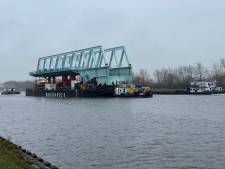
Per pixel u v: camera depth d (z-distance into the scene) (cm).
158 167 2986
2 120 6956
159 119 6800
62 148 3841
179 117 7219
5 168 1925
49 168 2414
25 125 6025
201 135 4659
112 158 3328
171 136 4594
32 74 19562
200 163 3109
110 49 14975
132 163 3130
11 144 3047
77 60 16238
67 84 17788
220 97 17650
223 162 3141
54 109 9700
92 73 15438
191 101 13638
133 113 8119
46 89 19575
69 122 6359
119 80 14900
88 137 4566
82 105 10969
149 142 4150
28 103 13375
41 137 4625
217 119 6781
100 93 15188
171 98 16300
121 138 4462
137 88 15900
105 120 6619
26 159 2538
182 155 3428
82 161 3225
